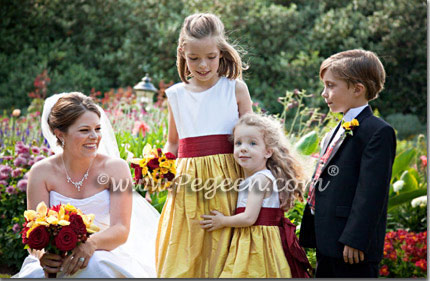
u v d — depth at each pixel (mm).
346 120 2732
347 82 2664
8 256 4273
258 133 2805
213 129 2869
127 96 8867
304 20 13086
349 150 2633
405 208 5172
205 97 2908
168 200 2932
